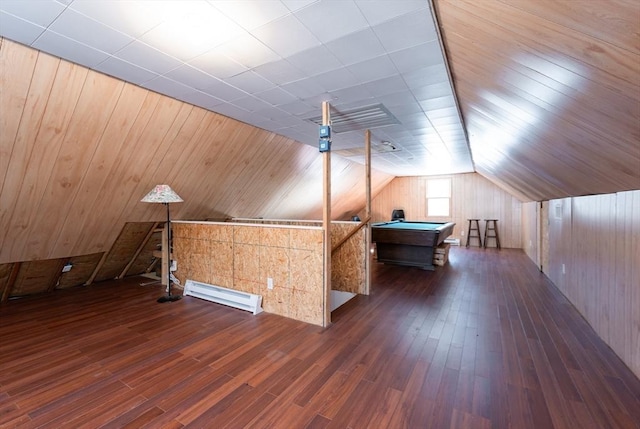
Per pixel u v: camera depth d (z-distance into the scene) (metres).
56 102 2.50
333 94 3.06
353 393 1.92
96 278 4.71
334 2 1.68
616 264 2.41
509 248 8.24
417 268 5.65
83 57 2.28
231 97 3.12
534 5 1.09
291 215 7.48
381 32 1.98
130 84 2.76
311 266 3.10
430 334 2.80
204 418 1.69
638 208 2.09
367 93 3.03
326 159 3.14
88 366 2.24
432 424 1.63
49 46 2.12
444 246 6.27
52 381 2.04
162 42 2.09
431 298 3.89
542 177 3.72
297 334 2.81
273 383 2.03
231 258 3.76
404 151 5.85
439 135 4.61
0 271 3.57
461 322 3.08
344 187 8.20
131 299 3.91
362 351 2.47
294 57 2.32
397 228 5.54
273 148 4.87
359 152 5.97
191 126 3.55
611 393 1.89
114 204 3.75
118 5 1.69
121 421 1.66
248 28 1.93
